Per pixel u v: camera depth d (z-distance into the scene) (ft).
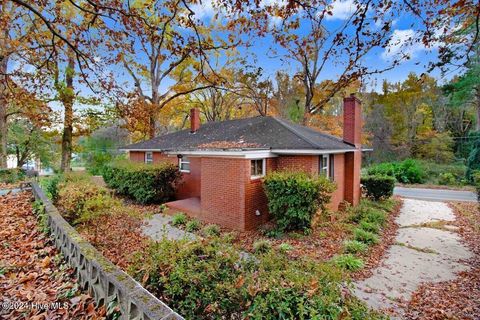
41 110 48.06
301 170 29.45
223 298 8.78
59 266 11.63
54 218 14.82
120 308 7.07
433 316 14.16
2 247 13.57
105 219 21.08
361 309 8.59
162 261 9.80
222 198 30.76
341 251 22.61
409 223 33.78
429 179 73.61
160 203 41.96
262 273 9.52
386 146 99.25
